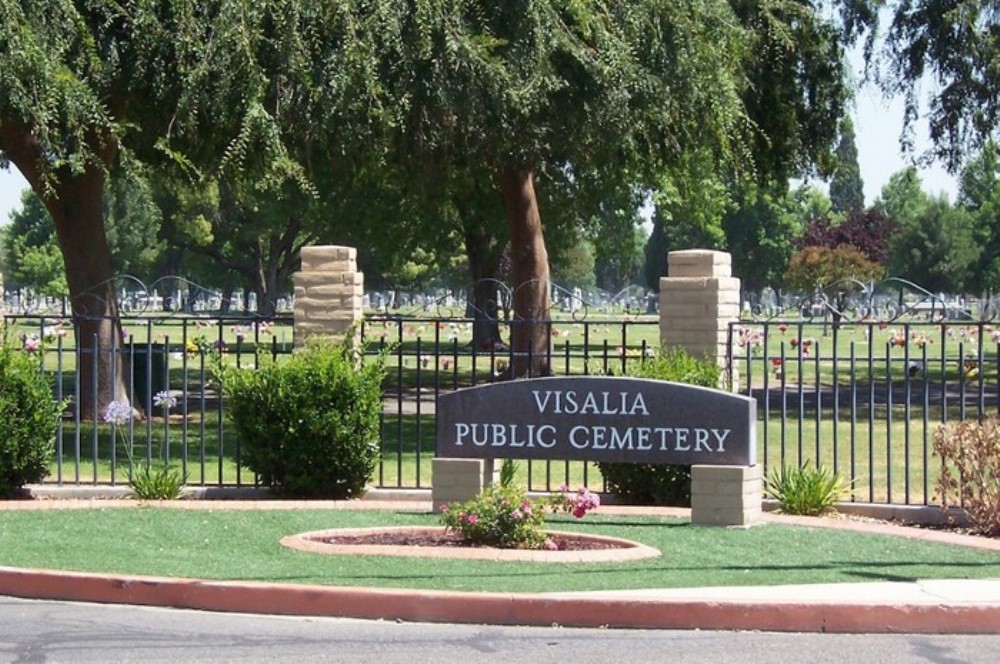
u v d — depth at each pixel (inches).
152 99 724.7
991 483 464.8
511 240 910.4
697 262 548.4
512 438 482.9
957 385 1154.7
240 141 644.7
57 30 642.8
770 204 3331.7
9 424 528.4
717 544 429.4
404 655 307.4
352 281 564.1
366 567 388.2
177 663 299.3
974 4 1016.9
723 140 760.3
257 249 2481.5
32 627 335.6
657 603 339.0
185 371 560.7
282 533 448.5
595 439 477.7
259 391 535.2
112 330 724.0
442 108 688.4
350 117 689.0
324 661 301.7
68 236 782.5
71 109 634.2
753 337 743.1
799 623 337.1
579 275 3034.0
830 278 2677.2
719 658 306.0
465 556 404.5
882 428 813.2
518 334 844.6
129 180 743.1
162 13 687.1
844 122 1098.7
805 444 737.6
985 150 1060.5
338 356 542.0
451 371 1293.1
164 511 491.2
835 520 487.2
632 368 535.8
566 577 373.4
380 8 653.9
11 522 464.8
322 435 529.7
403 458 679.7
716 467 467.5
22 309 1701.5
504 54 689.6
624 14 713.0
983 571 389.4
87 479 585.3
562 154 841.5
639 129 765.3
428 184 893.8
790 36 932.0
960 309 762.8
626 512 494.0
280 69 668.1
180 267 3065.9
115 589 365.1
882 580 373.1
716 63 745.6
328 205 1235.2
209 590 357.4
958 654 311.9
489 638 326.0
